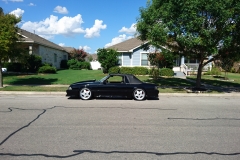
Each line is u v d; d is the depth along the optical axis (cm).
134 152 419
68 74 2353
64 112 752
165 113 769
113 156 399
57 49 3425
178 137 512
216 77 2427
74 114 723
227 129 587
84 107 847
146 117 701
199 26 1139
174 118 698
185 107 895
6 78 1872
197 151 430
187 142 480
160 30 1164
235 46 1296
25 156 391
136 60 2666
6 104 886
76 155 400
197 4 1089
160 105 927
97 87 1031
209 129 584
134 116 711
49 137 493
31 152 409
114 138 495
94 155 402
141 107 870
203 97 1230
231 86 1753
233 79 2248
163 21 1210
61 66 3781
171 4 1153
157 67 2348
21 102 940
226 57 1390
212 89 1545
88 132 535
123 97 1059
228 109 870
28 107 830
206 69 2723
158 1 1291
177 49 1420
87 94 1034
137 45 2627
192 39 1125
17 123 602
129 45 2789
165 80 2020
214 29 1151
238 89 1562
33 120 637
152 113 763
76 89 1034
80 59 4619
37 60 2405
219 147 454
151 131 554
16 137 489
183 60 2836
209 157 403
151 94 1051
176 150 433
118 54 2502
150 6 1366
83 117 683
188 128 589
